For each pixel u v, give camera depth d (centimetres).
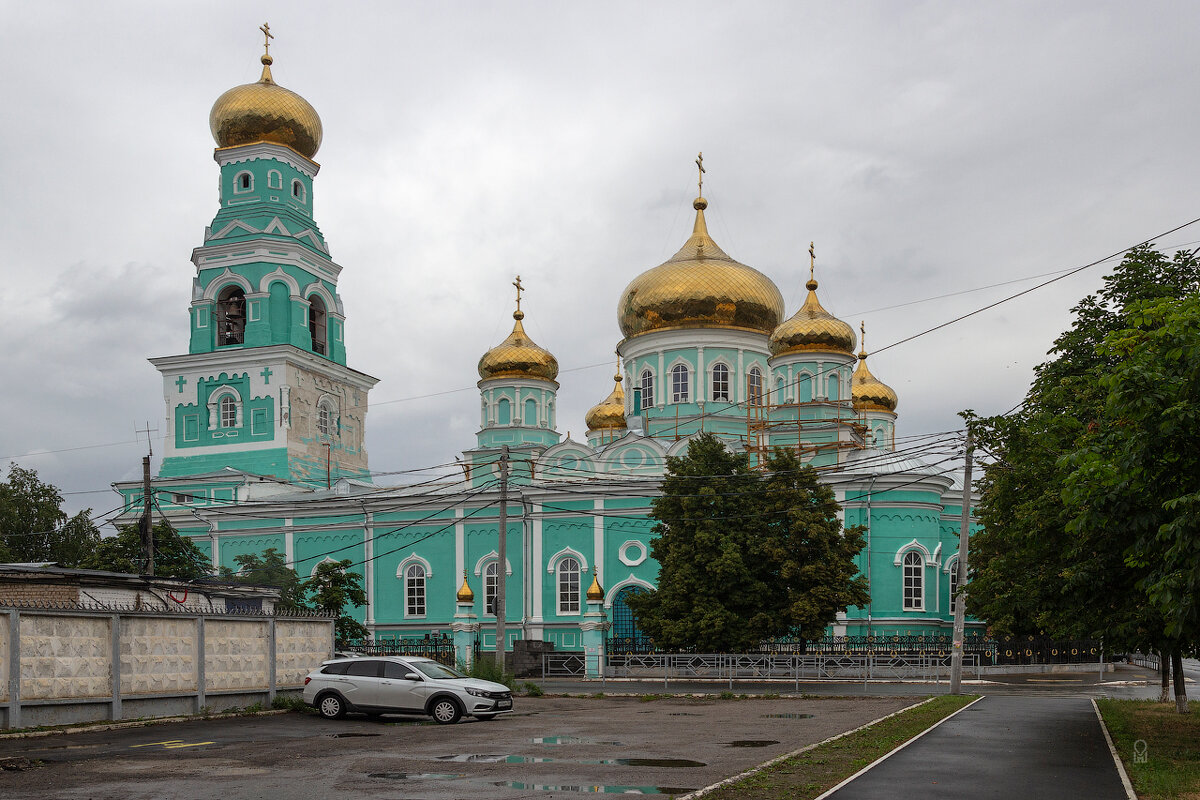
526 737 2436
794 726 2702
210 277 7244
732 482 4928
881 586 5784
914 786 1664
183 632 2945
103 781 1778
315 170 7544
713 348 6850
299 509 6819
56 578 3275
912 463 5888
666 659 4575
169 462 7200
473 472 6812
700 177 7325
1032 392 2647
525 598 6347
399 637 6575
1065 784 1711
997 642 5638
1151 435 1789
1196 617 1742
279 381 7025
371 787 1698
